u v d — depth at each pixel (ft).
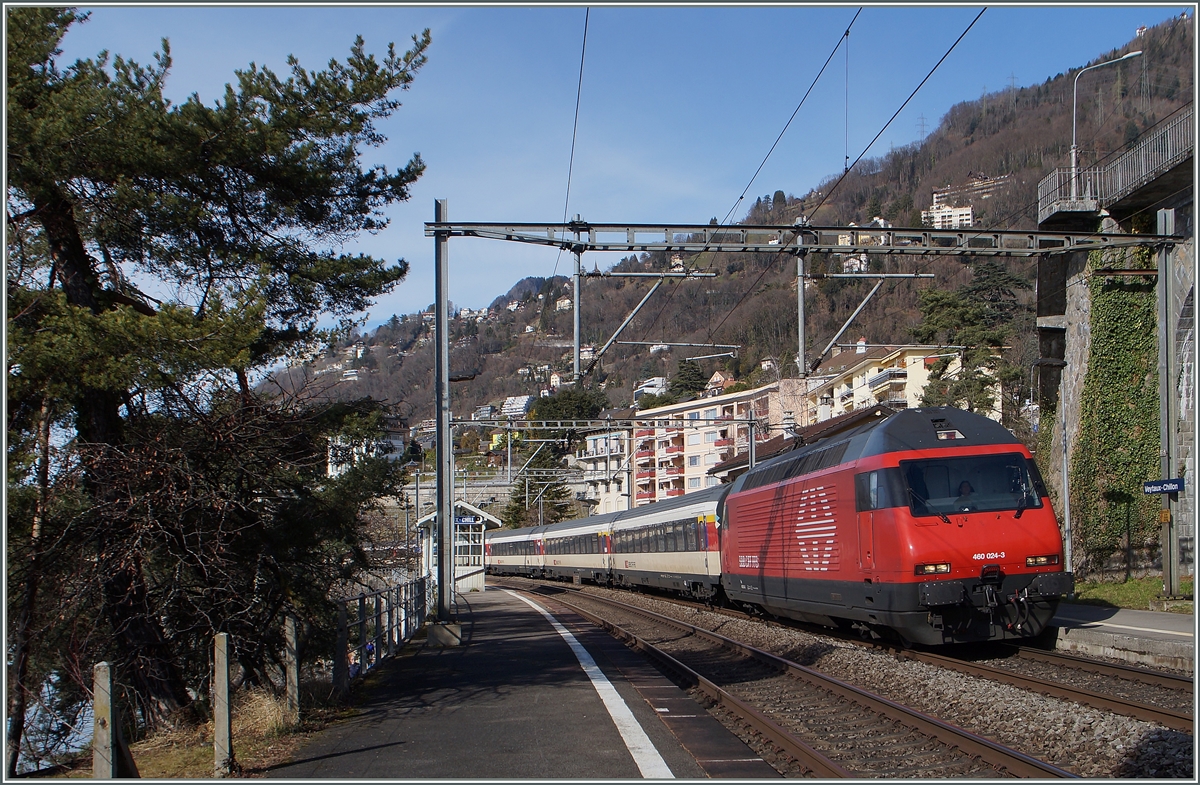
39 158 30.01
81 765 26.71
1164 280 59.11
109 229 34.50
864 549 44.75
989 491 42.68
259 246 38.91
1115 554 75.66
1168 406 58.90
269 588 36.22
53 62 33.76
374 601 46.42
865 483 44.78
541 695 34.32
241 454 33.88
